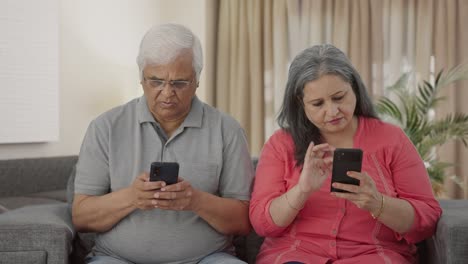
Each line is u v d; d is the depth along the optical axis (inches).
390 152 73.4
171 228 71.9
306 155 67.7
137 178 67.9
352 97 71.6
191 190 68.1
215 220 71.9
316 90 70.0
